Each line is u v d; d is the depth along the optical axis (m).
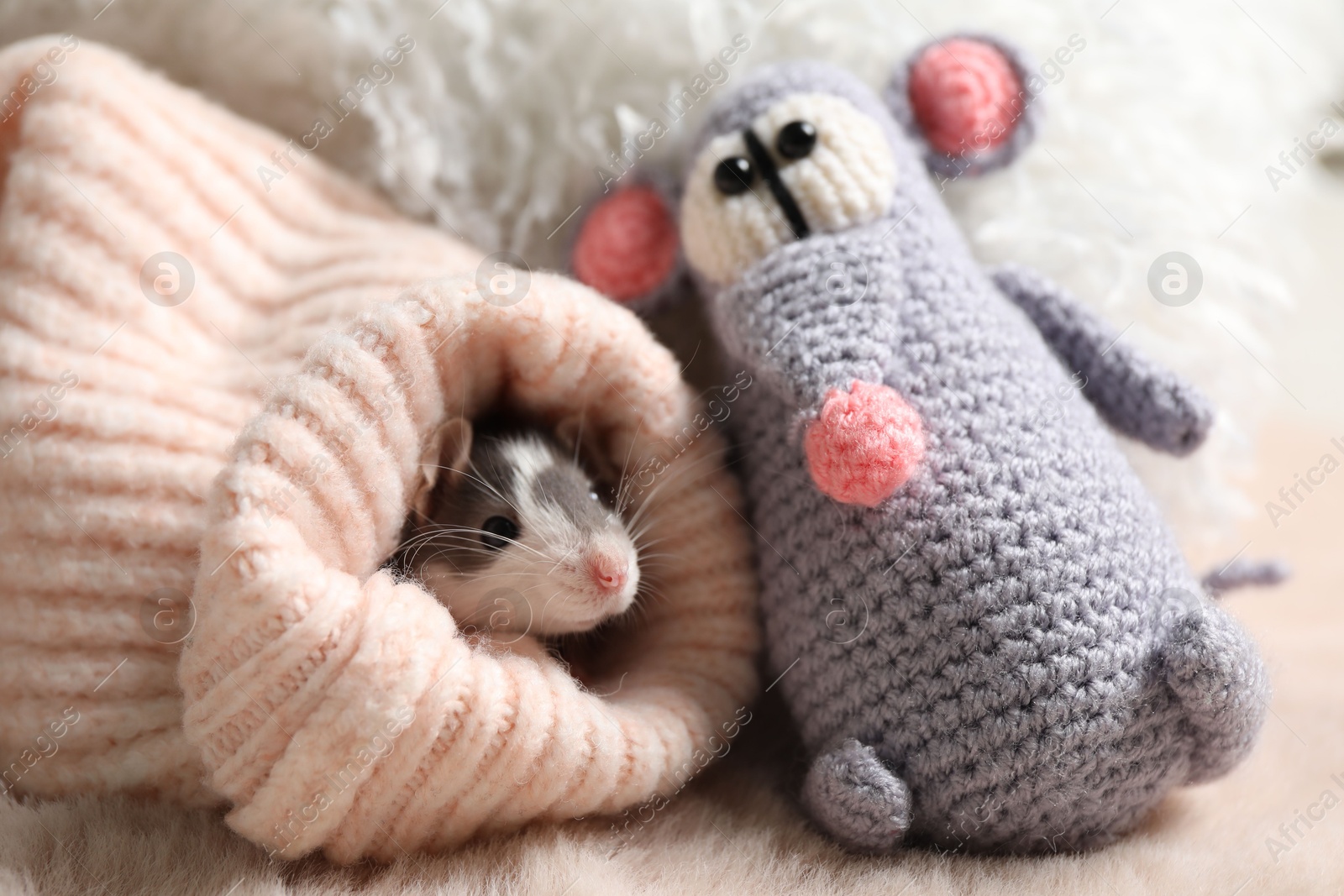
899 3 0.39
